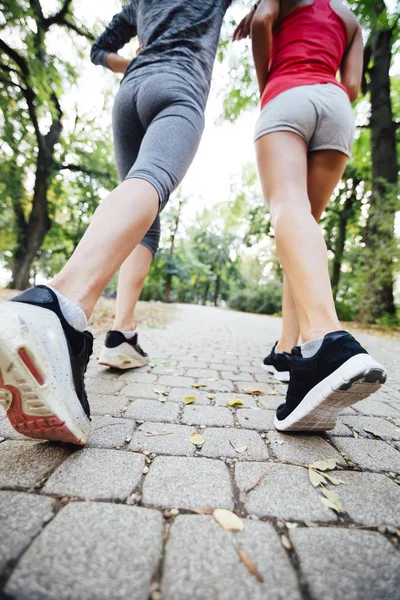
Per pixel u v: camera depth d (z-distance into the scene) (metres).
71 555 0.54
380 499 0.79
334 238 16.16
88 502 0.70
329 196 1.59
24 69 10.00
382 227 7.73
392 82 10.42
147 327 4.83
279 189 1.24
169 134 1.21
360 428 1.30
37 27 9.48
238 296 23.50
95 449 0.95
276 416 1.21
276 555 0.58
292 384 1.09
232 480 0.83
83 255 0.91
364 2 5.84
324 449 1.06
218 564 0.55
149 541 0.59
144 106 1.36
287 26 1.49
